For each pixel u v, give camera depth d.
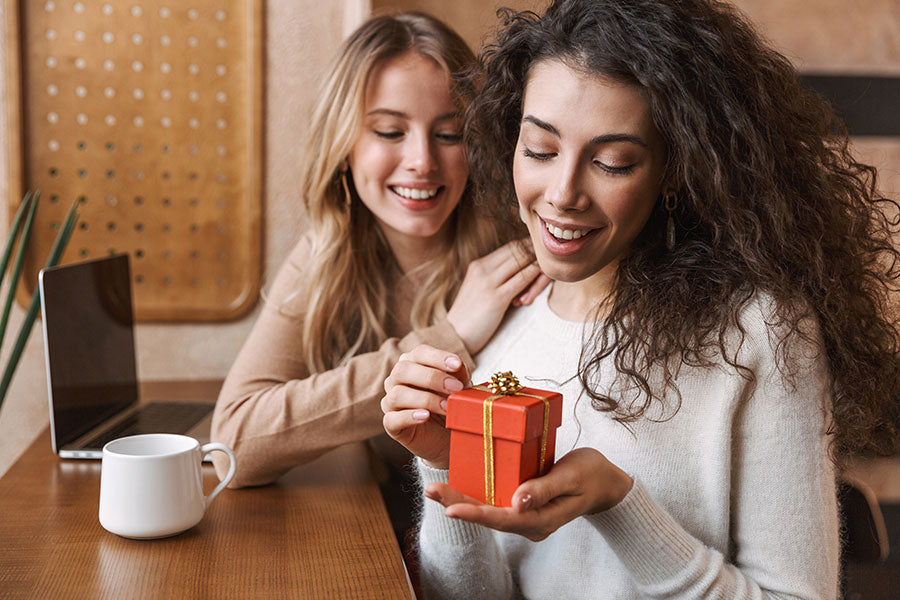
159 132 1.92
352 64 1.32
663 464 0.94
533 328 1.12
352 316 1.43
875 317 1.00
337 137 1.34
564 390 1.03
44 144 1.89
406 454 1.38
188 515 1.02
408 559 1.17
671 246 0.95
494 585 1.06
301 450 1.20
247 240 1.97
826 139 1.00
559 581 1.02
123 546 0.99
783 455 0.89
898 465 2.22
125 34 1.89
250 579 0.91
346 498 1.18
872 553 1.32
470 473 0.74
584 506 0.77
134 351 1.70
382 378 1.19
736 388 0.90
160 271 1.96
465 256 1.43
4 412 1.93
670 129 0.85
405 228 1.35
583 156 0.85
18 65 1.84
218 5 1.90
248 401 1.24
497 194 1.15
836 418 0.96
